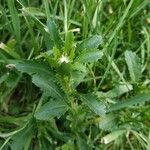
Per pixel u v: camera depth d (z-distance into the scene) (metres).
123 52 0.26
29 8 0.23
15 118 0.23
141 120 0.23
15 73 0.23
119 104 0.22
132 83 0.24
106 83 0.25
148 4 0.27
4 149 0.22
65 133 0.23
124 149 0.25
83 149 0.22
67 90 0.19
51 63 0.18
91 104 0.19
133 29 0.27
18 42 0.23
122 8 0.26
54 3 0.25
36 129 0.22
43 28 0.22
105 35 0.25
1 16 0.24
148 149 0.22
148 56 0.26
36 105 0.24
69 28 0.25
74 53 0.18
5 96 0.24
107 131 0.24
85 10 0.24
